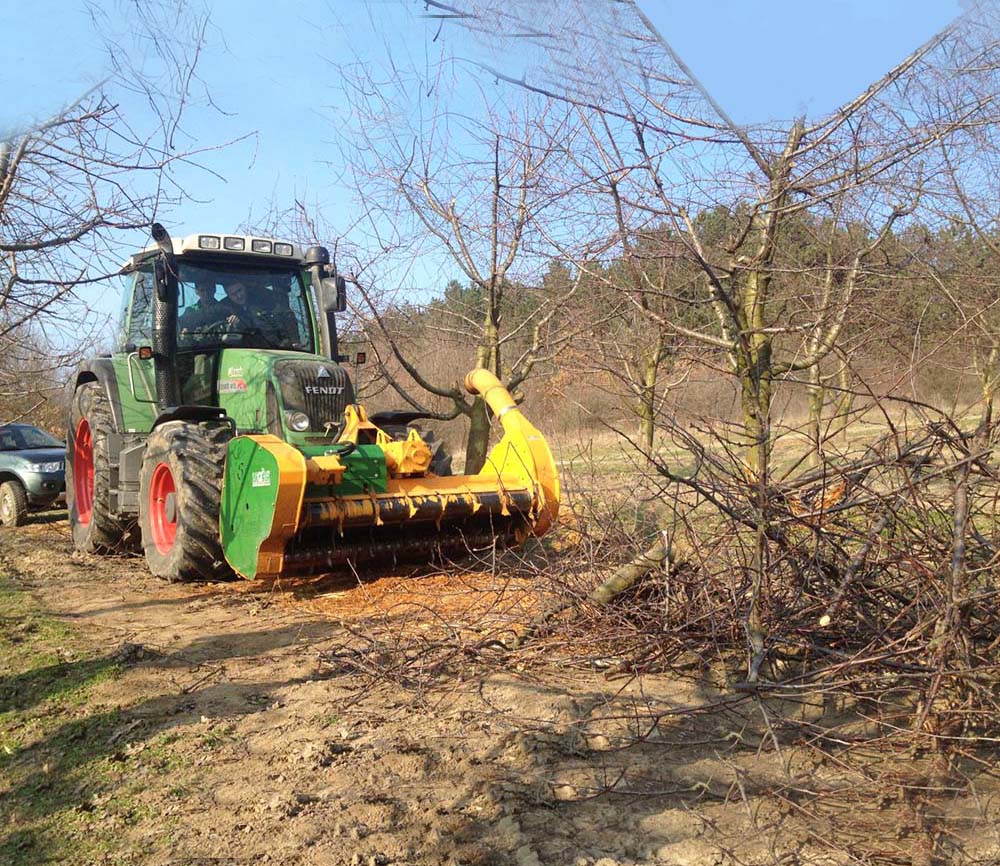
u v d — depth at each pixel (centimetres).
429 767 386
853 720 422
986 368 510
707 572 478
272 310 824
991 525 483
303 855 323
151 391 831
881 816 339
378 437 714
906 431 447
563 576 531
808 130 468
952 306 496
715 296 479
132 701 478
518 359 947
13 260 538
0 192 501
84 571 827
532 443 739
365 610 637
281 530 626
